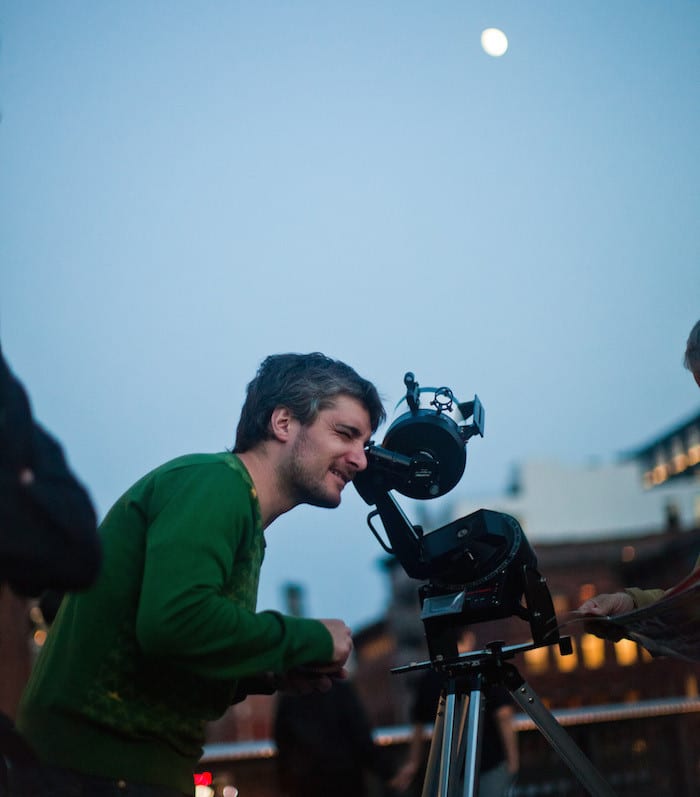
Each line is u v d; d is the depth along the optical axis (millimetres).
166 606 1706
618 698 37656
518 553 2256
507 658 2305
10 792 1694
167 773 1883
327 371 2111
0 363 1404
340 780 4426
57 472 1431
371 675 59500
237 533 1867
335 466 2100
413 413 2475
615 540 45688
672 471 49312
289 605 18672
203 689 1907
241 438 2127
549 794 5066
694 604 1847
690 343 2447
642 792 5145
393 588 56406
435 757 2328
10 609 4652
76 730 1826
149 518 1873
